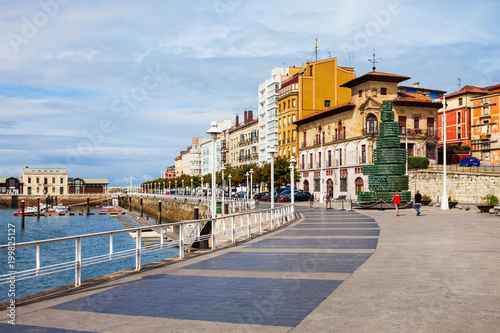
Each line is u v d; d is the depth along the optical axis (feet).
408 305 24.06
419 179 186.60
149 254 121.80
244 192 250.37
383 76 200.75
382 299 25.62
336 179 226.17
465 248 46.44
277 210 84.94
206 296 27.78
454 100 262.47
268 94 325.21
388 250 46.98
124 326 21.71
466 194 168.66
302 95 272.10
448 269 34.53
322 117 241.76
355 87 213.46
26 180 482.28
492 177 159.74
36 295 28.71
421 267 35.86
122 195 485.15
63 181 494.59
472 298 25.26
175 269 38.45
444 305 23.85
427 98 216.54
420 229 69.72
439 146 248.32
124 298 27.68
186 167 579.07
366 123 203.92
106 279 34.12
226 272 36.35
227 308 24.75
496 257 40.04
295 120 276.62
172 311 24.36
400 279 31.27
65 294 29.12
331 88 277.23
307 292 28.22
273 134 311.88
